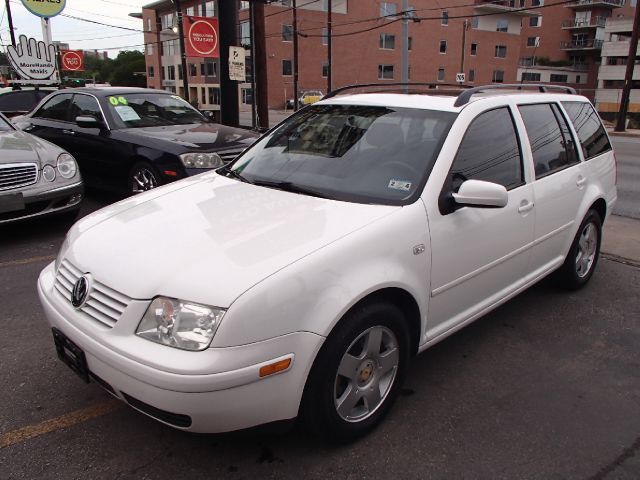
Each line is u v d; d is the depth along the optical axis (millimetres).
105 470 2537
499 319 4246
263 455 2654
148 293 2332
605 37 61062
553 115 4266
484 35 61750
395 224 2748
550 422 2975
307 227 2662
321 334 2383
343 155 3377
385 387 2877
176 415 2240
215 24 15320
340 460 2633
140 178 6855
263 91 14039
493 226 3338
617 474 2594
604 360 3662
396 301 2873
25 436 2758
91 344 2404
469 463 2641
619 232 6777
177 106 8086
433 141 3178
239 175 3602
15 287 4598
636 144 20812
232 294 2230
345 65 56125
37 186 5617
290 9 51375
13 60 14312
